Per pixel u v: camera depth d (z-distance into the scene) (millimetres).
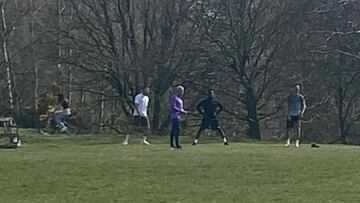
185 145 40031
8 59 70812
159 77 66062
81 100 73500
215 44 66250
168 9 66000
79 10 66312
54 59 66500
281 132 71375
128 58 67438
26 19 78250
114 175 23719
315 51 66500
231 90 67812
